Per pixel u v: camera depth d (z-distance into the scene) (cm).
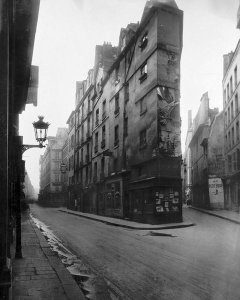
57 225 2027
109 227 1886
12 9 464
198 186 4478
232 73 3194
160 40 2106
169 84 2092
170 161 2022
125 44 2739
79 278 634
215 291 528
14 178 796
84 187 3894
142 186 2133
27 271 630
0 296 337
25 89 1033
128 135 2497
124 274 661
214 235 1366
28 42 761
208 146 3662
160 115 2028
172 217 1992
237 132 3027
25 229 1602
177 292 527
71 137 5269
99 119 3409
